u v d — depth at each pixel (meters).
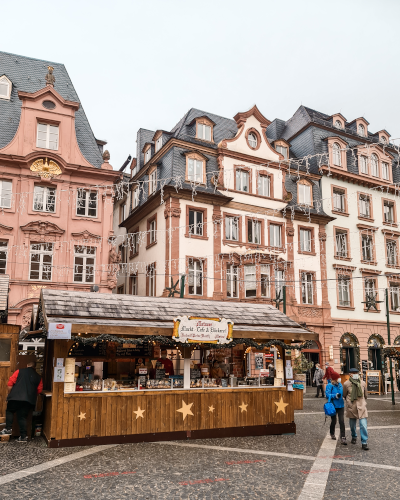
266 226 30.19
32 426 10.97
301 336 12.47
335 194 34.53
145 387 10.80
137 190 32.94
